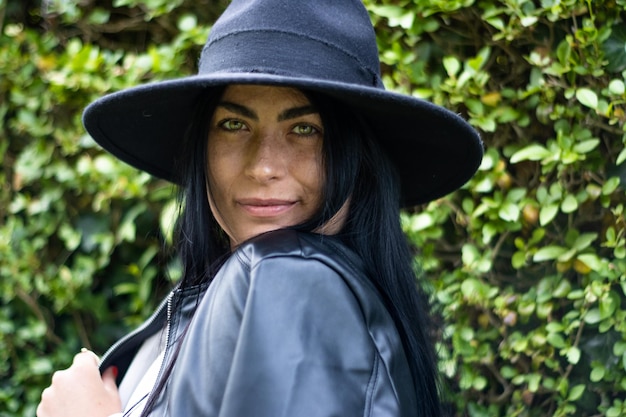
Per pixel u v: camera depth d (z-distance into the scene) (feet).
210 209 3.91
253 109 3.50
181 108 3.96
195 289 3.87
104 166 6.87
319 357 3.01
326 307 3.13
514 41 5.61
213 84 3.27
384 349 3.18
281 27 3.42
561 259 5.34
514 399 5.68
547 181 5.59
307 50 3.42
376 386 3.08
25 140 7.70
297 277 3.15
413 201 4.75
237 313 3.14
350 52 3.51
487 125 5.50
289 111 3.48
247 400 2.93
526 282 5.69
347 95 3.27
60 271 7.29
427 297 4.29
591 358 5.46
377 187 3.72
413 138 4.00
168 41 7.16
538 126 5.63
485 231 5.59
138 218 7.22
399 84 5.83
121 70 7.00
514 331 5.65
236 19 3.51
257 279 3.12
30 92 7.33
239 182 3.58
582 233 5.52
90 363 4.09
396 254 3.74
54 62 7.21
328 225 3.67
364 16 3.70
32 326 7.47
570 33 5.38
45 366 7.41
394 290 3.68
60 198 7.34
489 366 5.71
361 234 3.68
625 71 5.16
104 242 7.14
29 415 7.47
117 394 4.07
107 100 3.80
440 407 4.14
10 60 7.36
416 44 5.88
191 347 3.20
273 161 3.50
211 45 3.61
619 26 5.23
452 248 5.97
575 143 5.34
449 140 3.93
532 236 5.56
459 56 5.85
